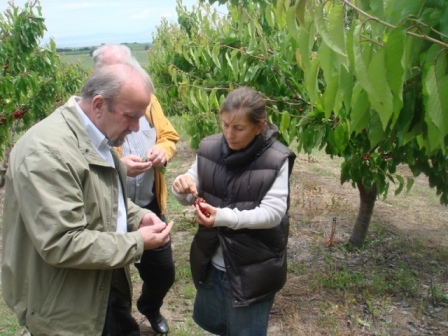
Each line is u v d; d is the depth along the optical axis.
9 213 1.76
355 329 3.29
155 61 9.66
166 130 3.00
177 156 9.81
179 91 3.99
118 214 2.06
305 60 1.12
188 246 4.80
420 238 5.04
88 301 1.79
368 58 1.04
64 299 1.75
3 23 6.91
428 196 6.70
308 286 3.91
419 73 1.41
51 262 1.62
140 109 1.77
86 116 1.79
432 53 1.10
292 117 3.44
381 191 3.57
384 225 5.43
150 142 2.90
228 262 2.15
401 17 1.08
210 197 2.22
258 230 2.13
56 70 8.08
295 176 7.64
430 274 4.16
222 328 2.39
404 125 1.47
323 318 3.43
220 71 4.08
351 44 1.04
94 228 1.79
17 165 1.64
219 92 3.98
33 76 6.43
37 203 1.58
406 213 5.95
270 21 1.69
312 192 6.74
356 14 1.17
